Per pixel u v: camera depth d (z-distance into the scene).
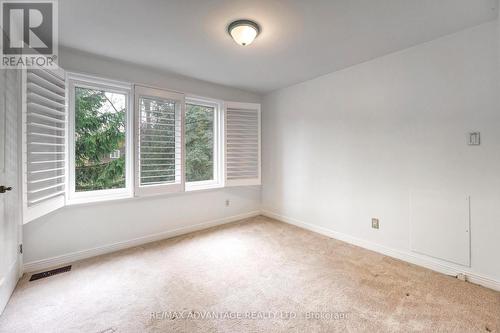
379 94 2.63
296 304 1.79
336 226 3.12
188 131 3.52
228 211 3.85
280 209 3.94
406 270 2.28
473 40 2.00
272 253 2.68
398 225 2.52
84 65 2.51
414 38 2.20
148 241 3.00
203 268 2.34
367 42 2.27
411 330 1.53
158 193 2.97
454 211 2.14
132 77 2.84
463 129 2.07
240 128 3.83
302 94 3.50
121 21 1.90
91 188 2.70
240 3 1.69
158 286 2.02
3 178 1.66
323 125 3.23
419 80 2.32
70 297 1.86
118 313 1.68
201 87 3.45
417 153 2.36
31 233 2.22
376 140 2.67
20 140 1.82
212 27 2.00
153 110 2.98
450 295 1.88
